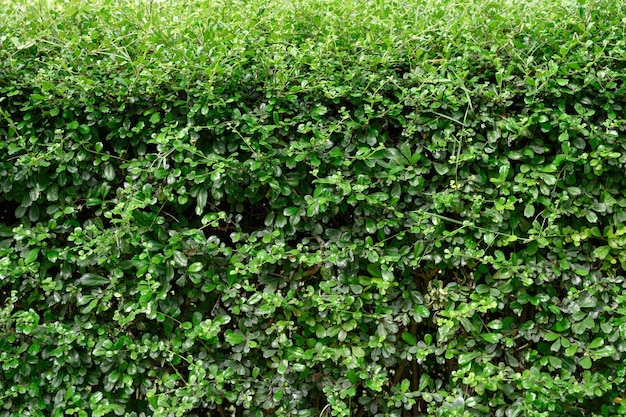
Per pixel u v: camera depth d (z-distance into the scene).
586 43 2.22
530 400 2.21
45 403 2.29
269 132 2.26
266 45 2.46
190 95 2.28
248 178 2.30
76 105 2.28
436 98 2.23
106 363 2.31
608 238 2.30
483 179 2.28
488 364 2.27
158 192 2.30
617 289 2.29
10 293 2.39
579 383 2.30
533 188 2.25
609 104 2.27
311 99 2.34
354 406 2.51
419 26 2.44
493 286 2.31
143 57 2.25
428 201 2.31
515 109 2.35
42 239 2.30
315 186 2.35
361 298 2.32
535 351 2.32
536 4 2.55
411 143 2.35
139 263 2.24
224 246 2.27
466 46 2.30
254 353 2.39
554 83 2.25
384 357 2.34
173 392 2.35
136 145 2.35
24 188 2.30
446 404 2.28
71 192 2.31
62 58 2.27
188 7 2.75
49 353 2.27
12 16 2.53
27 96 2.30
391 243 2.35
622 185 2.33
